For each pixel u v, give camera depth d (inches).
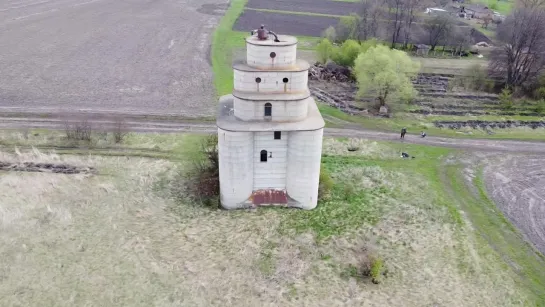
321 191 1647.4
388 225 1467.8
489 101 2787.9
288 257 1306.6
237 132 1360.7
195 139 2032.5
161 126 2175.2
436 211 1556.3
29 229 1365.7
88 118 2213.3
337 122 2326.5
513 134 2314.2
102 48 3518.7
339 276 1245.7
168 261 1268.5
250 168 1466.5
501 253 1369.3
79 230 1379.2
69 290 1151.6
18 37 3713.1
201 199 1587.1
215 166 1737.2
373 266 1245.7
